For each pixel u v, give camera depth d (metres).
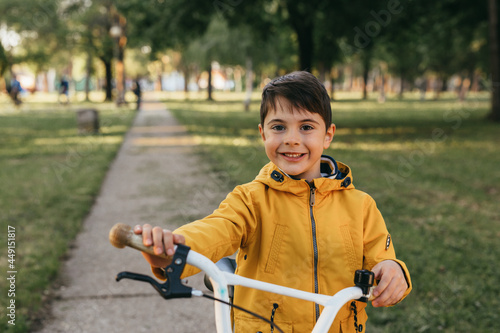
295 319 1.40
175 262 1.03
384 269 1.33
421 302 3.31
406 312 3.18
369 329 2.97
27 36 30.73
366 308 3.24
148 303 3.40
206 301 3.48
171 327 3.09
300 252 1.43
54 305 3.31
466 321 3.09
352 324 1.43
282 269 1.43
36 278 3.57
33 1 28.36
